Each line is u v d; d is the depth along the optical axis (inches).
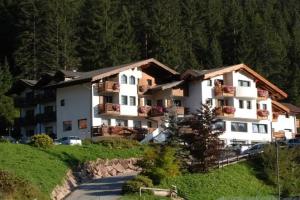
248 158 2709.2
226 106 3567.9
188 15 5743.1
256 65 5369.1
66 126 3462.1
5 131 4010.8
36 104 3710.6
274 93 3853.3
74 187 2271.2
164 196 2175.2
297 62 5890.8
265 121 3769.7
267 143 2834.6
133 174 2541.8
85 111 3363.7
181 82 3550.7
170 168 2338.8
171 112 3102.9
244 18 5910.4
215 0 6190.9
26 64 4726.9
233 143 3380.9
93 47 4788.4
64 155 2465.6
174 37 5036.9
